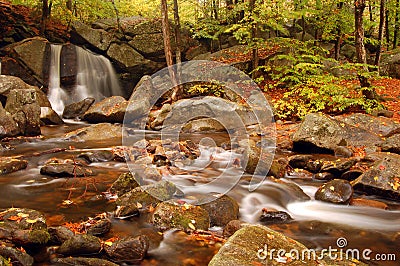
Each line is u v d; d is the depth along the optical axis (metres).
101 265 2.94
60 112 13.05
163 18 12.07
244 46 15.05
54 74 13.56
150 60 15.49
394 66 14.77
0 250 2.85
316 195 4.84
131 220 3.94
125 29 15.53
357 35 9.25
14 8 14.88
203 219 3.86
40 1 15.62
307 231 3.92
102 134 8.99
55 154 7.14
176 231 3.70
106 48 15.05
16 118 8.66
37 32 14.57
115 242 3.27
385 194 4.80
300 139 7.02
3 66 12.53
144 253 3.23
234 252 2.87
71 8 17.02
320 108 9.52
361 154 6.59
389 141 6.78
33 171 5.88
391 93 12.15
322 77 9.91
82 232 3.53
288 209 4.51
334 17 13.27
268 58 13.70
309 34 16.59
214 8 16.36
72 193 4.83
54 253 3.12
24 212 3.63
